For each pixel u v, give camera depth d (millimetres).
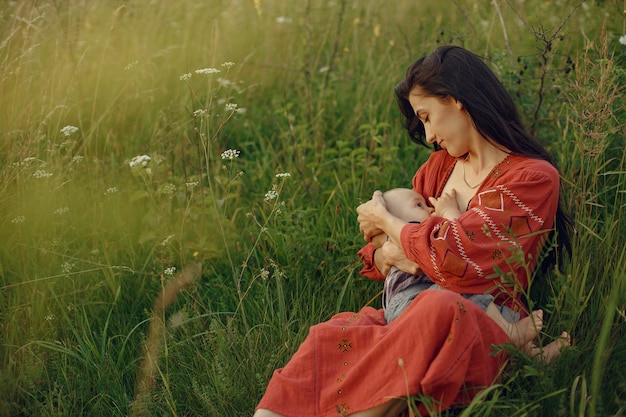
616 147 3422
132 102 4809
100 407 2816
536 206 2561
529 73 3975
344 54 5430
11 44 4398
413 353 2289
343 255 3469
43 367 2938
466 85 2604
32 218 3670
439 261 2529
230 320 3035
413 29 5625
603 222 3238
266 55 5387
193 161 4289
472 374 2344
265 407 2461
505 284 2551
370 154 4172
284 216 3484
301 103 4820
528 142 2682
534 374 2361
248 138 4793
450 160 2920
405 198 2873
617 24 4094
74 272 3381
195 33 5594
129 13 5422
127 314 3406
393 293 2725
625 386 2420
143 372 2941
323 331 2535
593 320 2766
